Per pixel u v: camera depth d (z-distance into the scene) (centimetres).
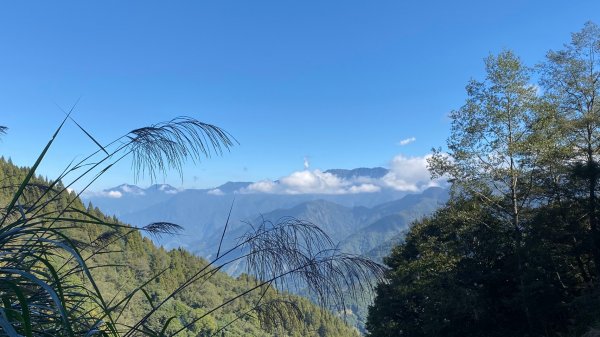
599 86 1883
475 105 1812
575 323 1563
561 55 1934
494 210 1953
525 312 1792
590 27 1841
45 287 120
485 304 1866
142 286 206
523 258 1773
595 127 1775
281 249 214
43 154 151
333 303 211
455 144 1867
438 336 1991
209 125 212
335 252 215
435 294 1894
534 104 1733
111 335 157
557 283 1862
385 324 2255
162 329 185
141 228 270
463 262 1950
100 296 146
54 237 180
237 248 229
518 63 1719
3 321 107
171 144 210
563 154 1748
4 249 155
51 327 181
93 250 246
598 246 1698
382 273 218
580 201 1739
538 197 1892
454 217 1970
